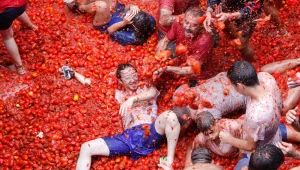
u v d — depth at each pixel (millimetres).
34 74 6434
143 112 5883
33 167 5656
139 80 6012
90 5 6809
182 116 5535
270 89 4824
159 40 6590
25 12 6809
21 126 5988
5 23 5863
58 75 6418
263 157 4328
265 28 6934
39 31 6938
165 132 5574
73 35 6941
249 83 4637
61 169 5648
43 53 6730
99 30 6984
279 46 6789
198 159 5219
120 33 6758
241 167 5141
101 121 5969
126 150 5656
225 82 5945
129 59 6598
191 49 5875
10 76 6477
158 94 6078
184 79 6273
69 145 5797
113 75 6340
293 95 5852
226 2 5922
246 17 5836
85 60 6625
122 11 6910
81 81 6320
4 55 6723
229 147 5480
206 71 6273
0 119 6070
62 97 6191
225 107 5883
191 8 5762
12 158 5695
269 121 4727
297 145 5707
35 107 6117
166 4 6250
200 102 5812
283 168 5402
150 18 6832
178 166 5605
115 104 6066
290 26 7020
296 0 7227
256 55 6680
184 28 5742
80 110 6059
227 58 6559
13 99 6211
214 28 6219
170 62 6121
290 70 6352
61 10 7305
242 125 5340
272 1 6723
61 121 6016
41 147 5797
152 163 5664
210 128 5230
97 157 5699
